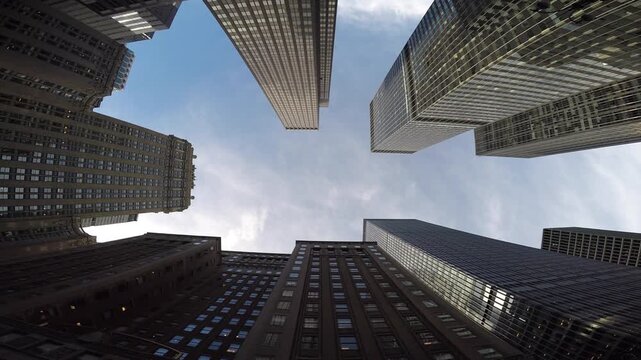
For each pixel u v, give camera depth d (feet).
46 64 277.44
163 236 333.62
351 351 124.16
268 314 145.79
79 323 159.74
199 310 223.51
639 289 293.02
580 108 465.06
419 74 431.43
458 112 422.00
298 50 444.14
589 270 358.43
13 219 278.05
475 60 283.79
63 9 292.61
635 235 592.19
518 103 375.86
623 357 202.80
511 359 116.47
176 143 528.22
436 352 123.65
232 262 353.72
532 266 376.89
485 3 257.96
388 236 643.86
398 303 169.37
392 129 594.24
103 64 337.11
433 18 378.73
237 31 396.98
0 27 244.83
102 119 375.86
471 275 345.31
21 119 286.46
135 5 289.33
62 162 323.98
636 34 198.08
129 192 416.87
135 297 204.03
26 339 99.45
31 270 188.14
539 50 232.73
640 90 373.61
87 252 248.32
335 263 244.83
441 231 654.53
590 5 179.93
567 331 235.40
